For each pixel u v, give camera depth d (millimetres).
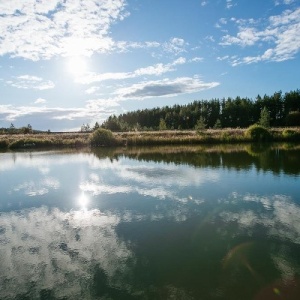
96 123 109938
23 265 8734
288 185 16281
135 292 7281
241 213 12211
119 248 9531
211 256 8836
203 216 12000
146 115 133125
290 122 84938
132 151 36375
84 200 14750
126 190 16344
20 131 93938
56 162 28141
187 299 6945
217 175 19281
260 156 27344
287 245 9375
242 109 105125
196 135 48688
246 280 7594
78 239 10312
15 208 13961
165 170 21734
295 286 7285
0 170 24359
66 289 7523
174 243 9742
